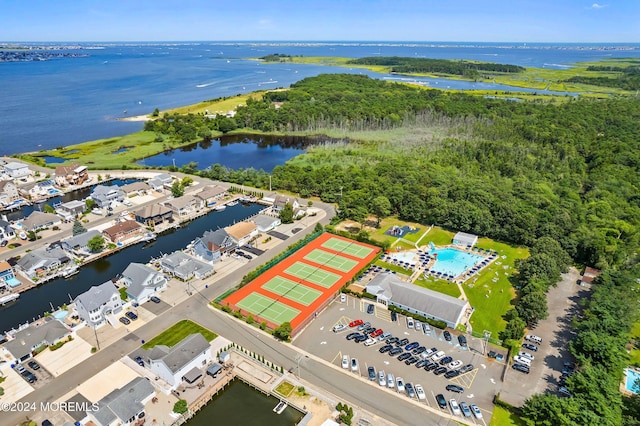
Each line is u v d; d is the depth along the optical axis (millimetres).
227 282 121750
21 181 198125
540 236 142875
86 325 102562
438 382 86750
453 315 103938
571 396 78375
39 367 89062
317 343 97625
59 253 129875
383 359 92750
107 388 83812
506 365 91000
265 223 153375
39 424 75188
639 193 177000
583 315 109250
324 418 77688
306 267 130375
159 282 115812
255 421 78438
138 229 150000
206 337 98688
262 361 90938
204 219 166125
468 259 136875
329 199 180500
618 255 130375
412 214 162750
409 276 125875
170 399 81688
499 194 164375
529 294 106062
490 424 76750
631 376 88812
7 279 120250
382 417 78188
